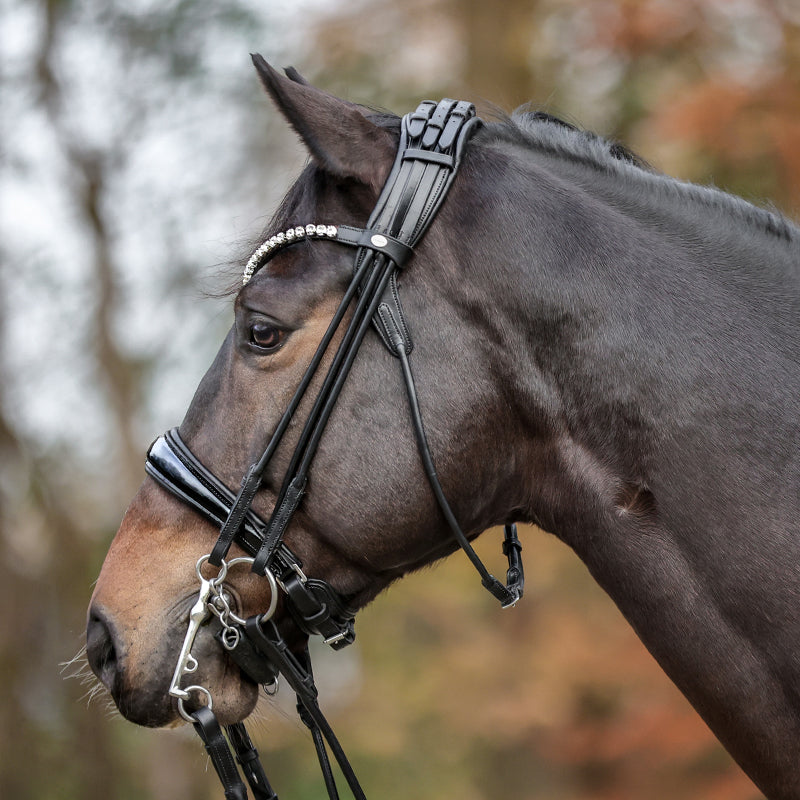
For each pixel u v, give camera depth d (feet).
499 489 12.05
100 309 56.18
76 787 55.42
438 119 12.21
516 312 11.58
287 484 11.71
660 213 12.02
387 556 11.93
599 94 51.21
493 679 52.90
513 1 54.13
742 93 41.96
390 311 11.57
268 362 11.85
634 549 11.25
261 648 11.96
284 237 12.06
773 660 10.69
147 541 12.44
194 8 55.98
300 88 11.89
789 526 10.70
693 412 11.10
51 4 55.47
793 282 11.51
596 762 50.67
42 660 56.39
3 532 55.52
